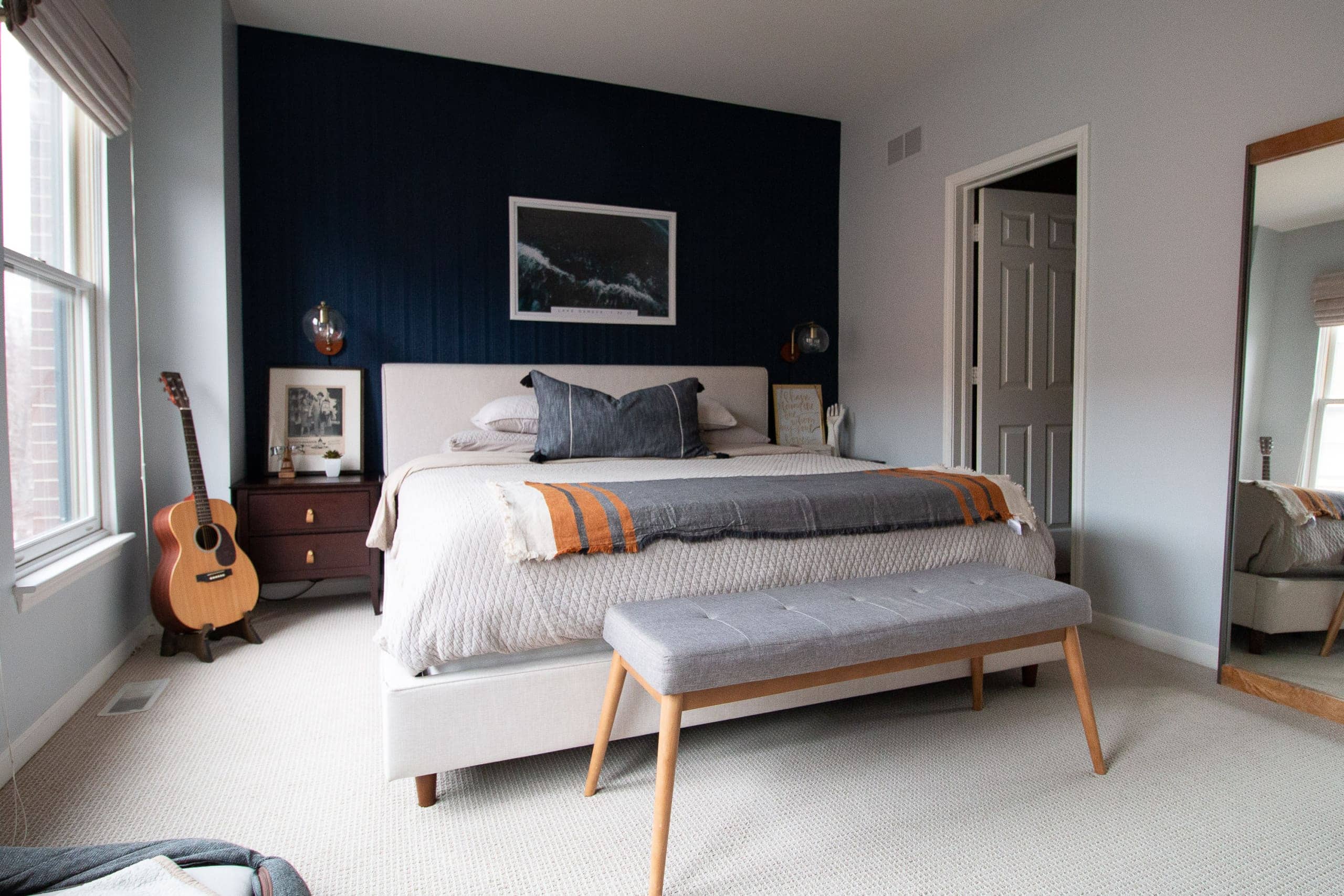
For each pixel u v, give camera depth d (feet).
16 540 6.66
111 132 8.24
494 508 6.02
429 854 5.00
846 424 15.07
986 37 11.35
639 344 13.73
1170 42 8.75
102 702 7.43
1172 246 8.81
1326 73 7.29
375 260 11.96
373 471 12.05
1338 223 7.13
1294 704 7.33
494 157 12.56
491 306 12.67
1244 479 7.99
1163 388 8.95
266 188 11.36
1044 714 7.20
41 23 6.25
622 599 5.90
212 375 10.09
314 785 5.88
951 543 7.21
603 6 10.51
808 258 14.93
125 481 8.97
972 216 12.14
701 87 13.37
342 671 8.41
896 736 6.75
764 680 4.96
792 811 5.52
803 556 6.56
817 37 11.44
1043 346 12.62
